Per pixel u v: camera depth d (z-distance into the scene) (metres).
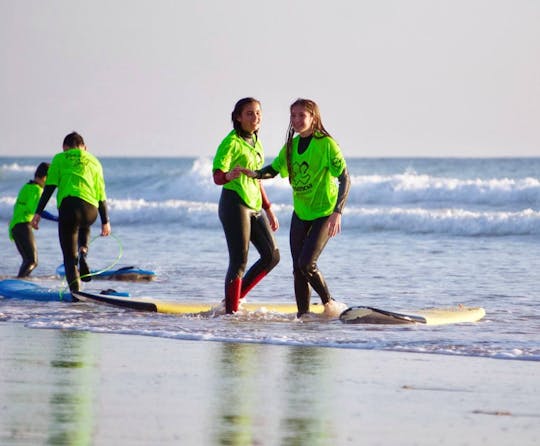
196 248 67.75
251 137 32.09
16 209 48.28
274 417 17.25
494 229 77.88
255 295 39.59
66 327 29.25
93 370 21.81
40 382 20.22
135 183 141.88
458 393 19.64
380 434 16.16
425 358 23.97
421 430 16.48
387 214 83.25
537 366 22.91
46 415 17.03
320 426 16.62
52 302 36.78
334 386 20.23
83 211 37.50
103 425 16.38
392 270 50.66
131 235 82.62
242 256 32.22
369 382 20.72
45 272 51.56
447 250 64.31
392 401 18.81
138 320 31.03
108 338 27.12
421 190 106.81
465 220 79.25
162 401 18.44
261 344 26.12
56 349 24.97
